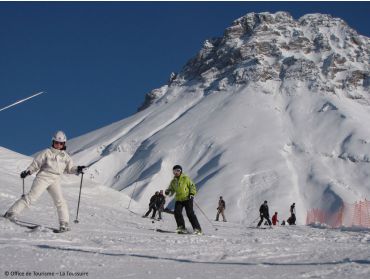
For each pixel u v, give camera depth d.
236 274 5.05
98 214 15.56
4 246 6.22
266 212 23.78
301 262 6.50
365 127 144.50
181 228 11.61
